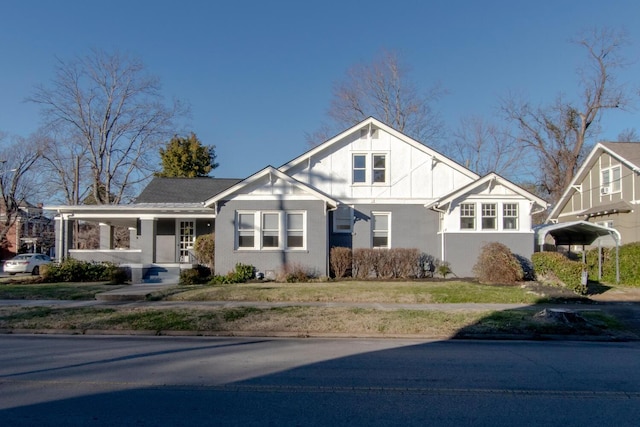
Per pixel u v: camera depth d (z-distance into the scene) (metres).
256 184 21.30
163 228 25.23
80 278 21.95
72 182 42.72
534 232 22.34
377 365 8.29
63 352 9.33
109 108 40.12
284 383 7.04
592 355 9.37
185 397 6.30
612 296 17.17
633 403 6.20
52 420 5.41
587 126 42.00
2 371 7.71
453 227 22.11
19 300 15.93
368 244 23.06
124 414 5.62
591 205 29.72
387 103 41.81
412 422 5.42
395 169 23.34
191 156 49.00
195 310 13.48
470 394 6.56
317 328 11.69
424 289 17.19
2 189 45.38
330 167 23.27
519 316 12.77
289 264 20.91
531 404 6.13
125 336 11.42
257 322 12.20
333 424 5.34
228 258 20.97
